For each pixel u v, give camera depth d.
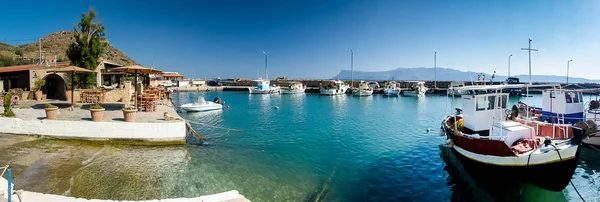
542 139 11.91
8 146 13.80
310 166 13.62
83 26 30.12
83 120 15.75
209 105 33.31
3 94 24.58
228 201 7.14
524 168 10.81
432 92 68.25
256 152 15.65
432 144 18.23
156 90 31.62
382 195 10.71
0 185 7.22
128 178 10.86
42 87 28.34
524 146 11.28
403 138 19.97
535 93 65.19
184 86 78.56
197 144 16.44
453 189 11.42
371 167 13.70
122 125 14.98
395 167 13.77
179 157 13.80
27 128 15.37
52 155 12.79
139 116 18.39
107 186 10.02
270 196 10.14
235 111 34.56
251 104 44.28
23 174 10.48
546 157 10.36
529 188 11.46
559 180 10.51
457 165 14.13
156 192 9.82
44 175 10.52
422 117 30.56
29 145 14.09
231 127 23.44
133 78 37.78
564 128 13.29
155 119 17.27
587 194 11.28
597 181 12.51
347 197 10.43
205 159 13.85
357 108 39.16
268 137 19.62
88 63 29.56
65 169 11.23
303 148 16.84
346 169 13.34
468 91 15.48
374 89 68.25
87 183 10.13
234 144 17.23
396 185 11.65
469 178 12.57
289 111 35.22
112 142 15.04
